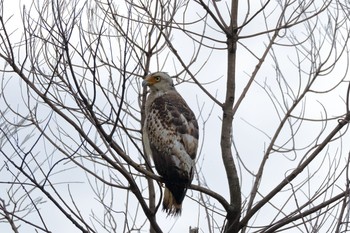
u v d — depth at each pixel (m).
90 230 10.51
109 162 10.54
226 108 12.19
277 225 11.20
